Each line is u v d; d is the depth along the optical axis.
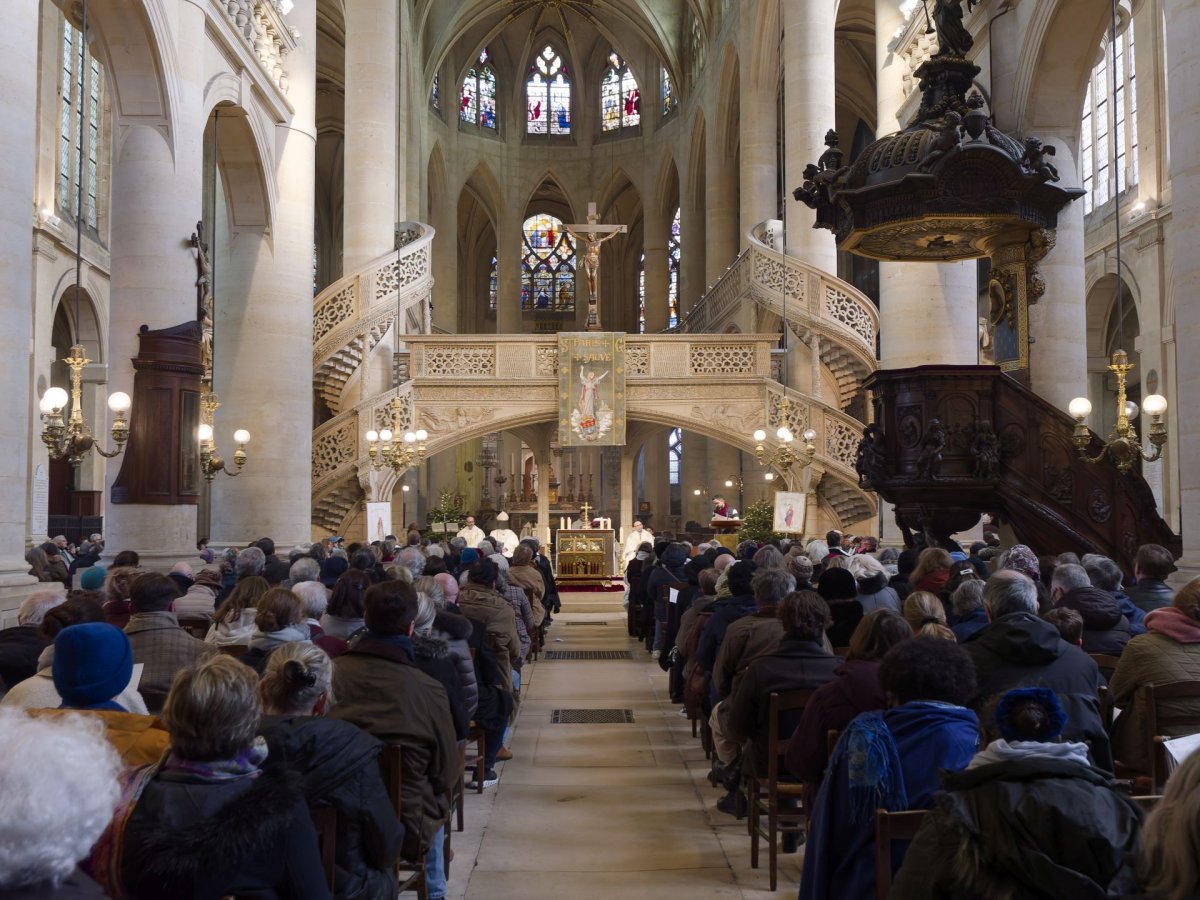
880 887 3.31
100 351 28.34
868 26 34.97
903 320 19.75
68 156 26.09
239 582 6.45
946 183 11.23
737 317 27.98
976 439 11.22
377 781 3.72
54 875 1.90
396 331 25.58
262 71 17.17
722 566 9.49
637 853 6.26
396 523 29.00
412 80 38.25
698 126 41.41
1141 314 23.94
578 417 24.41
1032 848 2.53
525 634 10.73
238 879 2.60
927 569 7.57
